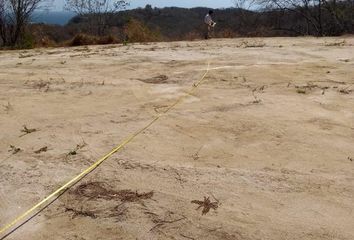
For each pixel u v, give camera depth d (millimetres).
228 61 8656
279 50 10445
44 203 3375
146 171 3818
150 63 8648
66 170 3871
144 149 4242
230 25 21344
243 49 10898
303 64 8195
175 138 4496
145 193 3479
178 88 6402
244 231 2986
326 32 18578
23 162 4051
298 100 5672
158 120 5012
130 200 3383
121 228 3049
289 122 4863
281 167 3854
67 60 9461
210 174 3746
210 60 8828
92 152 4191
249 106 5430
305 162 3943
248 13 21281
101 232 3014
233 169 3826
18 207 3334
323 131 4613
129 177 3725
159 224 3078
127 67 8234
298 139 4418
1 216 3229
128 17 20516
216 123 4875
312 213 3186
